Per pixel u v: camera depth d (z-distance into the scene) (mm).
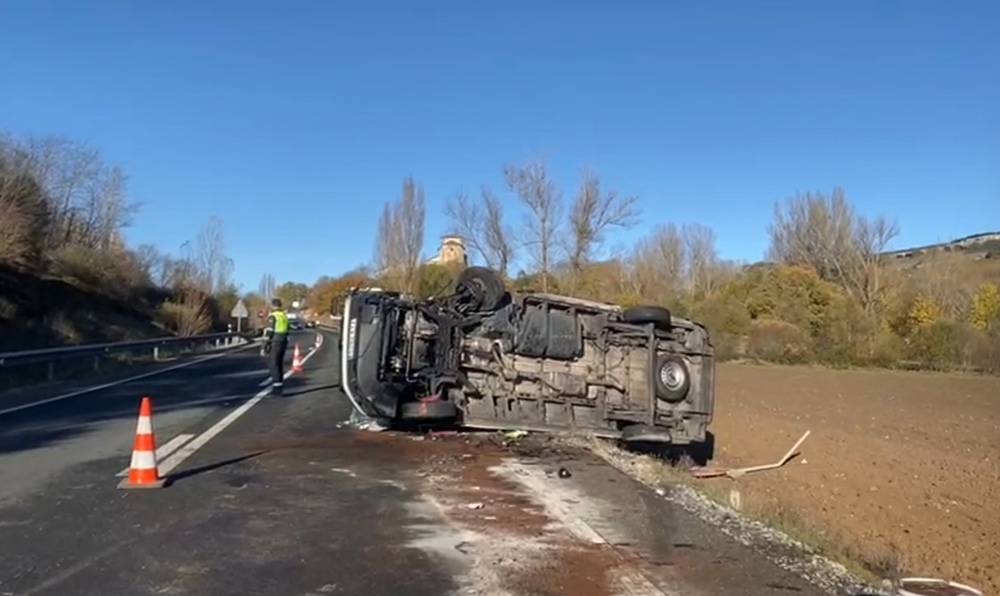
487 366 13430
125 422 14508
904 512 14945
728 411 26547
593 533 7457
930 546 12867
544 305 13820
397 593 5820
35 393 19938
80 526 7516
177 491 9023
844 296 53125
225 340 51188
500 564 6496
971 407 28250
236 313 62281
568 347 13656
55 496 8719
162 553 6723
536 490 9352
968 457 19719
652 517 8141
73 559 6535
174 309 53281
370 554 6742
